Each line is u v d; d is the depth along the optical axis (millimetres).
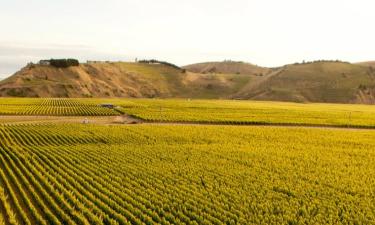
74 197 29344
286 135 65625
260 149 51156
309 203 28797
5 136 60031
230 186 33562
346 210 27781
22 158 43219
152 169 38812
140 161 42781
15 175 37188
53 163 41031
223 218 25906
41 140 57250
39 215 26469
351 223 25188
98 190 32312
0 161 42531
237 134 65750
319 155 48031
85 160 42656
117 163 41750
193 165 41062
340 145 56531
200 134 64688
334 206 28641
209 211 26922
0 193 30547
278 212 27422
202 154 47312
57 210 27500
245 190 32250
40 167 38750
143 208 27406
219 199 29750
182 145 53719
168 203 28891
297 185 33625
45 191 31094
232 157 45594
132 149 49875
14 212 27906
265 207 27594
